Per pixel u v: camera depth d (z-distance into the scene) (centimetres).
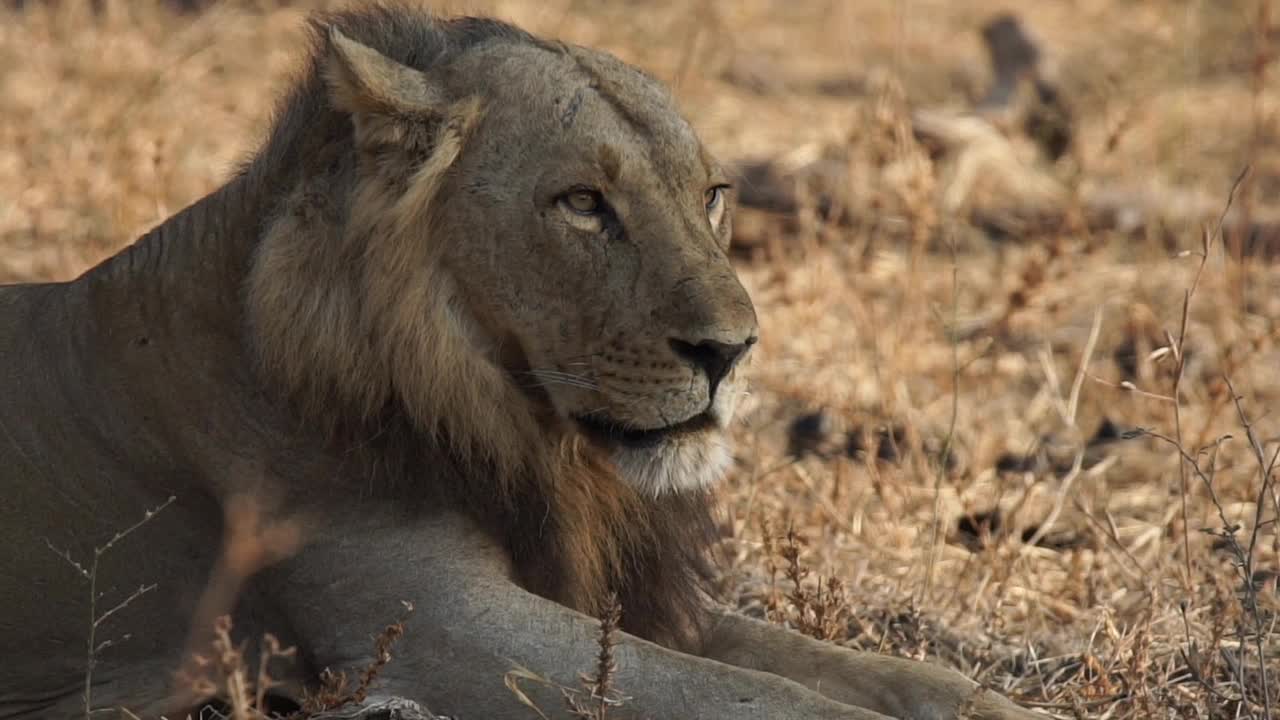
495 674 822
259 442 876
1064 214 1894
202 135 2100
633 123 873
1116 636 1037
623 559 943
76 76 2205
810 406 1529
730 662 925
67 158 1884
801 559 1170
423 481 868
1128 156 2233
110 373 905
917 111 2145
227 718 866
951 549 1255
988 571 1197
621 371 849
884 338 1636
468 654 829
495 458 881
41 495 908
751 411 1474
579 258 857
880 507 1337
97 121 1981
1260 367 1564
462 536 866
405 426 867
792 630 959
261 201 889
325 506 866
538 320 862
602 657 777
